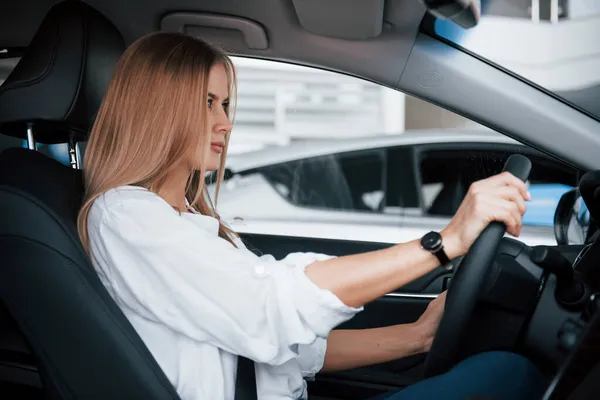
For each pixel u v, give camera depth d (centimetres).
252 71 201
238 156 391
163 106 105
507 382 98
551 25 155
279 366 110
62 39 119
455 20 72
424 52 152
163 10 150
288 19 150
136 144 105
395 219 334
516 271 111
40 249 97
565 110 153
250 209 374
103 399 98
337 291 95
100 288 98
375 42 152
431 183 335
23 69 119
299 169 385
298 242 203
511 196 92
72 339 97
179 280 98
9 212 97
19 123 121
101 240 101
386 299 180
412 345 129
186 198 128
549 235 231
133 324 102
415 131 340
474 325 113
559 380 82
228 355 104
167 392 98
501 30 151
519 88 153
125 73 108
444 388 97
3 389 120
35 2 150
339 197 375
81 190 111
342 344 128
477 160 239
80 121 122
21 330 99
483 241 93
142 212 100
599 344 77
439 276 180
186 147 107
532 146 158
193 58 108
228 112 122
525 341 111
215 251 98
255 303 96
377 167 361
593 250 113
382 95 320
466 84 154
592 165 155
